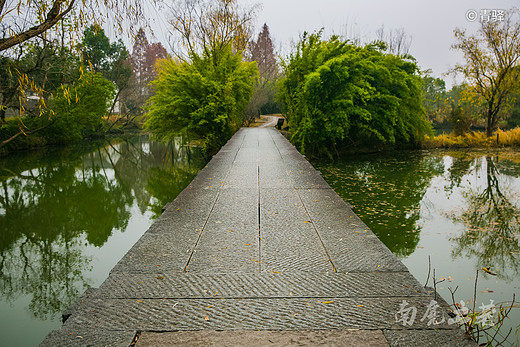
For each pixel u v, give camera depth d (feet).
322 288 6.82
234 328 5.50
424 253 17.52
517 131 69.26
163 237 9.85
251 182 17.81
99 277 17.22
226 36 62.44
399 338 5.21
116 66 125.49
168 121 55.01
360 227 10.61
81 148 84.48
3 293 15.94
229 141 42.24
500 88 75.05
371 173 41.01
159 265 7.95
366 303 6.24
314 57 55.26
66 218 27.61
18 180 44.86
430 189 32.40
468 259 16.71
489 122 76.79
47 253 20.33
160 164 60.18
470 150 62.80
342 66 48.62
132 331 5.43
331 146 55.98
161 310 6.04
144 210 30.07
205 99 53.72
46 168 54.90
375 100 56.39
